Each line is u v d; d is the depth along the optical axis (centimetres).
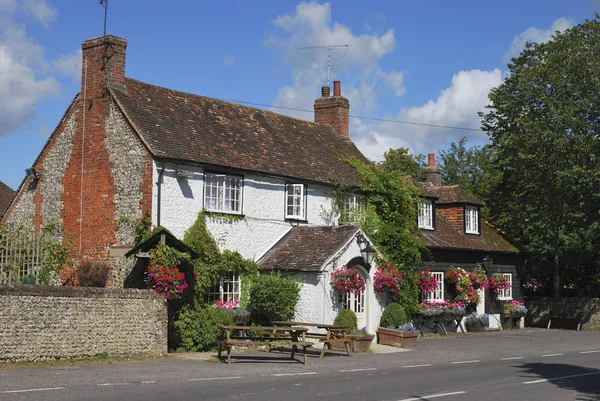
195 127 2350
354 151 3038
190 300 2048
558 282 3550
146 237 2036
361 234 2381
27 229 2198
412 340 2320
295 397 1163
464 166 6097
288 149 2634
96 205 2198
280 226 2434
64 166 2311
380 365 1759
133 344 1762
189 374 1461
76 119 2297
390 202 2797
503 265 3391
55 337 1600
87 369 1491
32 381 1275
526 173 3281
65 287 1630
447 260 3041
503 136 3466
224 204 2262
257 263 2323
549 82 3309
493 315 3269
